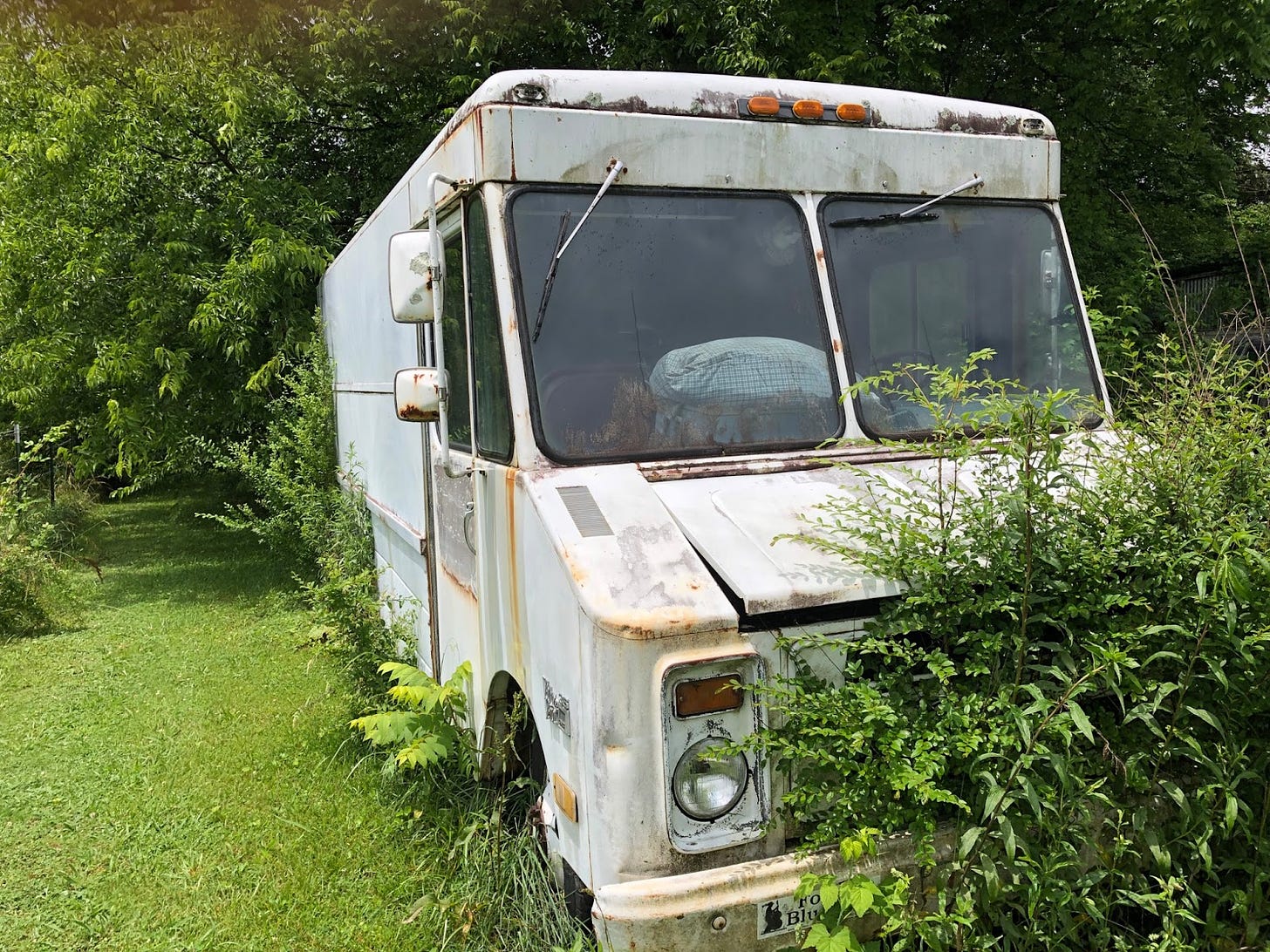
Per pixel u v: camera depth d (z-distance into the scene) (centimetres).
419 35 1117
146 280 995
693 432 326
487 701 363
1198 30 928
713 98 346
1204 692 277
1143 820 265
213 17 1049
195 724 584
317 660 686
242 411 1029
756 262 348
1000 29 1100
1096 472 312
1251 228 1173
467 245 345
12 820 465
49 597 848
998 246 392
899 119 374
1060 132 1082
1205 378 313
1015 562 268
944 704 257
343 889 394
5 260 1003
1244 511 280
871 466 329
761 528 284
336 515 712
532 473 306
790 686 261
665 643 249
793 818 262
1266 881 277
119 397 1048
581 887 311
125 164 1000
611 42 1069
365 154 1233
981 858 251
